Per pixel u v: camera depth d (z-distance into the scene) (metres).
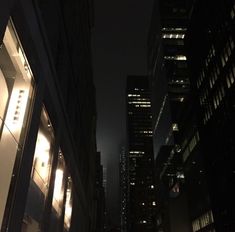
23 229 14.95
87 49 48.12
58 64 22.48
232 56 55.88
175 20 163.38
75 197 34.28
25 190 13.11
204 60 70.94
